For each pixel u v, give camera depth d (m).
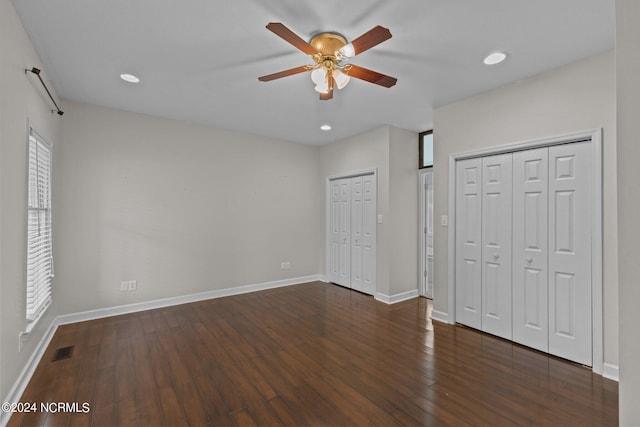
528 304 2.76
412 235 4.45
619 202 0.77
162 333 3.03
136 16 1.95
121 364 2.42
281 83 2.90
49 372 2.29
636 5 0.75
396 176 4.25
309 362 2.47
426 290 4.44
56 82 2.86
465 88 2.99
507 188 2.92
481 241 3.12
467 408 1.90
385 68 2.60
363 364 2.44
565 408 1.90
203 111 3.65
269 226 4.84
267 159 4.80
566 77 2.52
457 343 2.83
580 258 2.45
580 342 2.44
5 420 1.75
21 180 2.07
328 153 5.25
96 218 3.43
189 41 2.22
